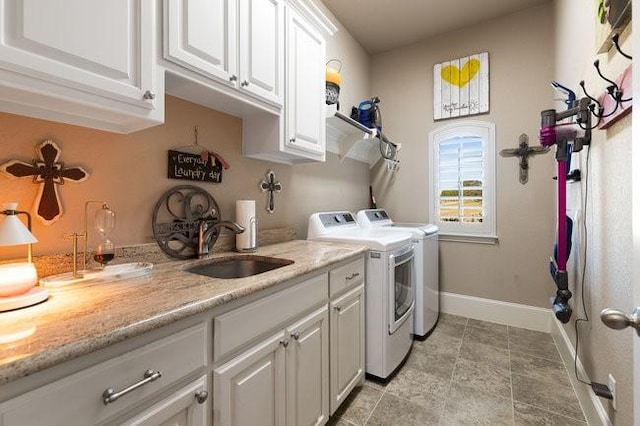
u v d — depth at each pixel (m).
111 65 0.91
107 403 0.66
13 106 0.92
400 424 1.54
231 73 1.32
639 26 0.68
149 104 1.01
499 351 2.28
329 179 2.70
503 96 2.81
